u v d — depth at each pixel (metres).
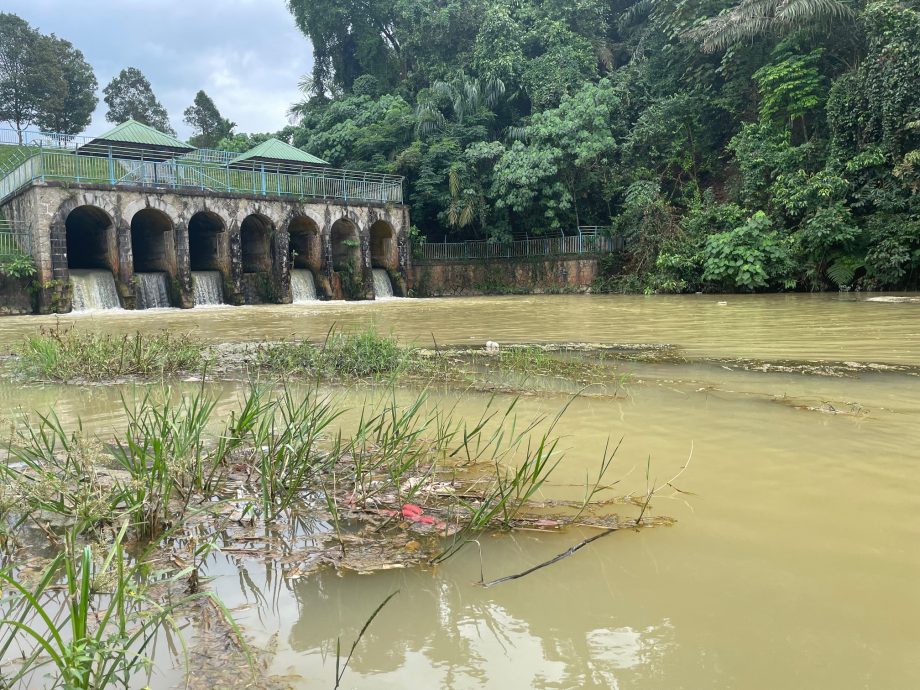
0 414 4.82
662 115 30.17
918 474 3.25
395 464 3.40
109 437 4.06
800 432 4.12
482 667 1.70
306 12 41.47
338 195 30.53
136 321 16.34
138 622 1.94
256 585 2.20
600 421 4.48
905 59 20.98
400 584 2.20
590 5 35.56
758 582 2.16
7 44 47.69
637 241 28.52
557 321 13.45
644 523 2.67
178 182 26.23
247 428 3.57
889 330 10.10
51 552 2.48
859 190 22.42
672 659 1.72
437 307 20.53
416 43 38.47
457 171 31.30
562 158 30.03
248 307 23.81
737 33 25.25
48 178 22.73
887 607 1.98
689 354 7.90
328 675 1.67
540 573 2.26
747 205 25.91
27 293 21.22
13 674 1.67
